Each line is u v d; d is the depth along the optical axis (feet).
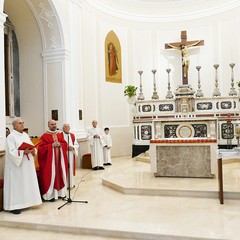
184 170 22.40
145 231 13.25
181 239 12.63
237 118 29.96
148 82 39.27
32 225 14.85
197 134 30.32
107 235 13.69
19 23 28.22
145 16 39.27
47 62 28.35
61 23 27.32
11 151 16.15
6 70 28.07
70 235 14.01
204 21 38.11
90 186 21.95
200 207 16.55
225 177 22.04
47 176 18.51
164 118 31.37
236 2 35.24
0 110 18.88
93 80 33.91
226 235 12.50
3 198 16.90
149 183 20.70
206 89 37.73
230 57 36.01
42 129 28.66
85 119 32.07
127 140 38.11
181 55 37.70
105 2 35.60
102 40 35.73
